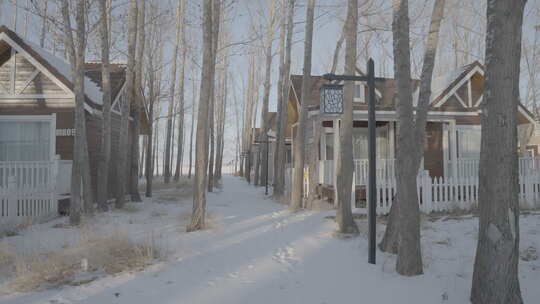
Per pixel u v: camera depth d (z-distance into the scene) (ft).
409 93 17.98
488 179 12.95
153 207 43.83
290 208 39.45
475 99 49.01
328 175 45.34
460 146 49.19
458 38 69.31
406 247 17.24
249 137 115.65
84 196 34.45
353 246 22.82
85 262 18.21
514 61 12.71
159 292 15.26
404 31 18.21
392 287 15.56
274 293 15.11
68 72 48.29
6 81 42.83
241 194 66.18
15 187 32.71
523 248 20.52
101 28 39.06
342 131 27.27
